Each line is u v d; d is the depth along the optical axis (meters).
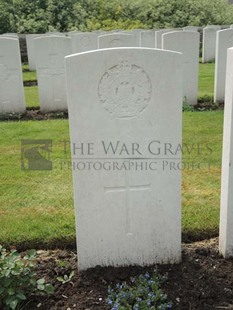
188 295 2.81
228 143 2.93
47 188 4.59
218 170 4.89
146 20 19.95
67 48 7.87
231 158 2.94
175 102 2.84
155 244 3.13
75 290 2.91
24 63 15.88
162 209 3.06
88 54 2.70
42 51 7.79
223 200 3.12
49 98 8.09
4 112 7.96
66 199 4.30
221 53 7.91
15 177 4.89
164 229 3.10
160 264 3.17
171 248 3.15
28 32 17.84
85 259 3.11
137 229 3.09
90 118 2.82
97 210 3.01
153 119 2.87
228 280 2.96
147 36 13.11
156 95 2.82
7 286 2.71
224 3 21.98
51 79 7.98
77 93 2.76
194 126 6.48
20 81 7.83
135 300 2.72
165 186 3.01
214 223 3.71
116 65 2.74
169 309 2.68
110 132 2.86
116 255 3.13
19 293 2.69
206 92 9.16
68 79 2.72
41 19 18.64
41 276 3.08
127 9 20.14
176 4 20.38
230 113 2.86
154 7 20.16
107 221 3.04
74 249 3.53
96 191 2.97
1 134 6.50
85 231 3.04
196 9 20.44
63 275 3.11
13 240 3.58
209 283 2.92
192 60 7.80
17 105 7.97
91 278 3.01
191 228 3.63
